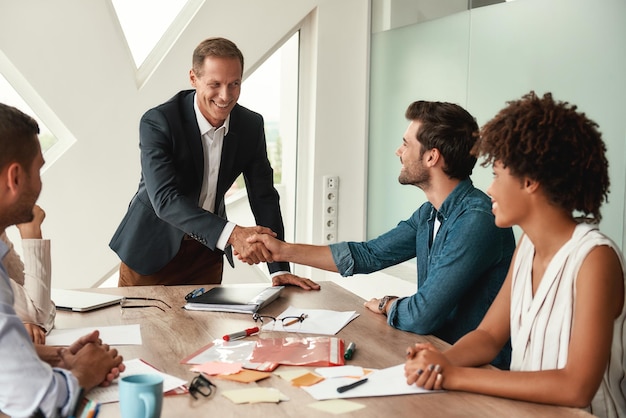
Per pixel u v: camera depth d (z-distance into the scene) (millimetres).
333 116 4742
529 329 1656
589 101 3068
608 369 1603
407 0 4375
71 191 4352
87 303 2318
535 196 1596
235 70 2881
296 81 4766
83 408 1440
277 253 2609
